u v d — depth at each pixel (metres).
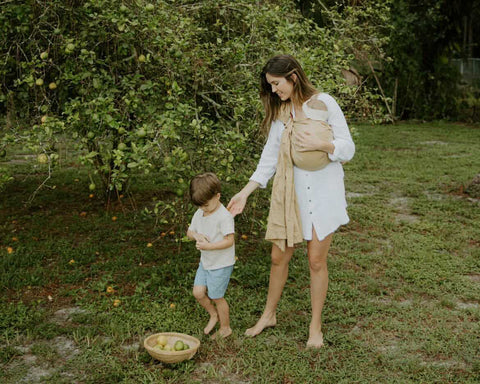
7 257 4.88
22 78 4.57
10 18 4.44
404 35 16.02
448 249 5.30
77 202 7.04
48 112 4.17
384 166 9.61
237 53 4.30
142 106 4.18
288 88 3.25
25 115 4.70
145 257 4.96
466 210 6.66
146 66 4.26
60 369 3.13
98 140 4.00
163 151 3.57
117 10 3.89
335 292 4.26
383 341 3.49
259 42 4.42
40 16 4.12
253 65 4.43
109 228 5.91
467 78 17.98
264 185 3.57
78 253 5.05
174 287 4.30
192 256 5.03
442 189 7.86
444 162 9.87
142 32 3.91
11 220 6.20
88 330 3.55
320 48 4.86
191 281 4.43
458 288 4.34
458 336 3.55
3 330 3.58
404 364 3.21
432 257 5.07
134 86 4.28
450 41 16.58
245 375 3.11
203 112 4.73
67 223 6.10
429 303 4.09
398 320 3.80
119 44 4.34
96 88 4.08
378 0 6.56
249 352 3.31
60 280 4.46
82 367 3.15
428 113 17.33
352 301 4.12
